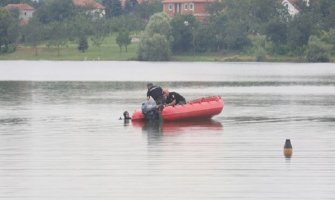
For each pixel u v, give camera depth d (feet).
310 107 543.80
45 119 464.24
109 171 299.17
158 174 293.84
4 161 318.65
